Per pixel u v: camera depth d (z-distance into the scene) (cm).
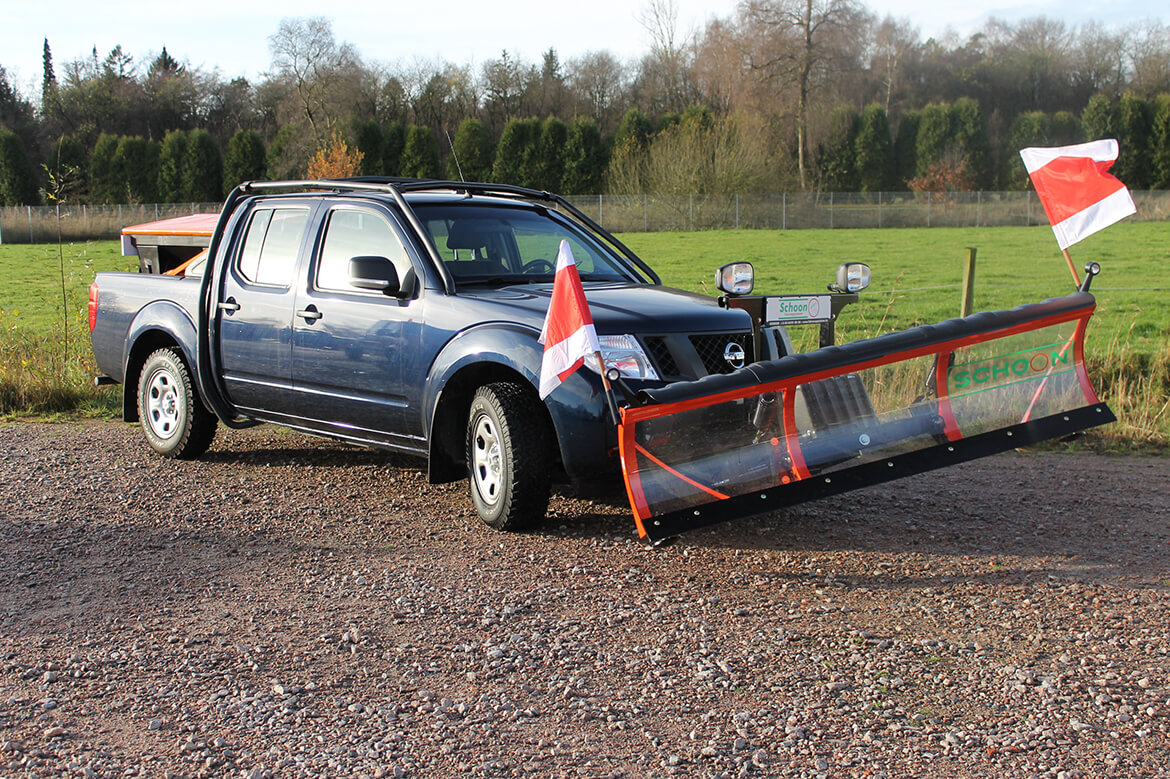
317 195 639
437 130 7212
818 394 480
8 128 6725
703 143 5172
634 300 541
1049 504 600
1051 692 344
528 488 517
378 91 7006
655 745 308
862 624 408
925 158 6931
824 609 424
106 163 6191
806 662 370
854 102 7638
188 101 8000
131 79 7888
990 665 367
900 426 499
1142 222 5088
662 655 377
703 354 525
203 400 697
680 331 513
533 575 467
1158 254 3347
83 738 312
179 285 705
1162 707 332
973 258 962
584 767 295
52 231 4906
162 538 527
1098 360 966
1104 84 8400
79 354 1022
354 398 592
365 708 333
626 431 438
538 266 610
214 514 572
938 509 588
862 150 6856
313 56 6300
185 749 304
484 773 291
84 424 867
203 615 418
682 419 450
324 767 294
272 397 643
